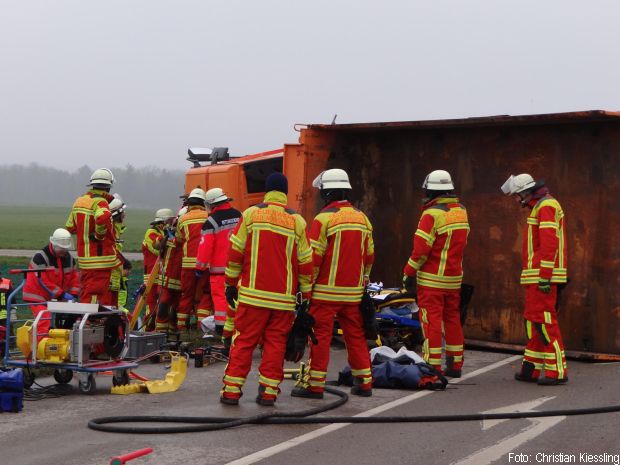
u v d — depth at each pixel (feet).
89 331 29.14
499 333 40.91
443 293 32.19
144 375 33.32
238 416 25.53
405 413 26.25
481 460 20.97
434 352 31.89
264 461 20.80
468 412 26.40
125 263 48.88
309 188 42.91
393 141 44.01
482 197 41.32
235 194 54.29
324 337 28.27
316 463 20.66
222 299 39.83
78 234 38.88
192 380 32.17
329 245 27.99
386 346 35.94
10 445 22.24
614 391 29.96
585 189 38.04
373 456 21.30
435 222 31.83
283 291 26.73
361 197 44.88
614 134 37.27
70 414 25.96
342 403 27.40
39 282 36.50
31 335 29.58
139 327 45.55
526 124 38.93
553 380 31.22
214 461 20.75
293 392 28.78
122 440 22.75
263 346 27.73
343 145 44.32
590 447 22.24
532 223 31.89
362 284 28.50
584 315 37.96
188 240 42.34
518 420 25.27
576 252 38.22
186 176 58.59
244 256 26.78
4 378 26.12
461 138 41.86
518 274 40.37
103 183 39.09
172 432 23.45
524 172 39.91
